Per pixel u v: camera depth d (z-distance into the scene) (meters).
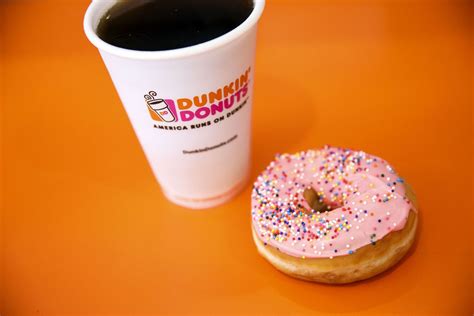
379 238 0.30
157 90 0.29
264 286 0.32
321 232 0.30
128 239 0.36
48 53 0.49
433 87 0.42
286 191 0.33
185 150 0.33
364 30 0.47
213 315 0.31
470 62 0.44
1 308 0.33
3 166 0.41
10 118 0.45
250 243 0.35
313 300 0.32
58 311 0.32
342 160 0.34
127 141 0.42
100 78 0.47
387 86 0.43
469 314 0.30
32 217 0.38
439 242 0.33
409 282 0.32
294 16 0.50
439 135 0.39
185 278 0.33
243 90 0.32
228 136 0.33
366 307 0.31
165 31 0.30
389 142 0.39
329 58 0.46
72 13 0.53
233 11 0.31
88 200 0.38
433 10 0.48
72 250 0.35
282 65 0.46
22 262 0.35
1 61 0.49
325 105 0.42
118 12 0.31
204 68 0.29
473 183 0.36
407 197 0.31
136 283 0.33
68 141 0.43
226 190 0.36
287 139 0.40
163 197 0.38
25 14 0.53
